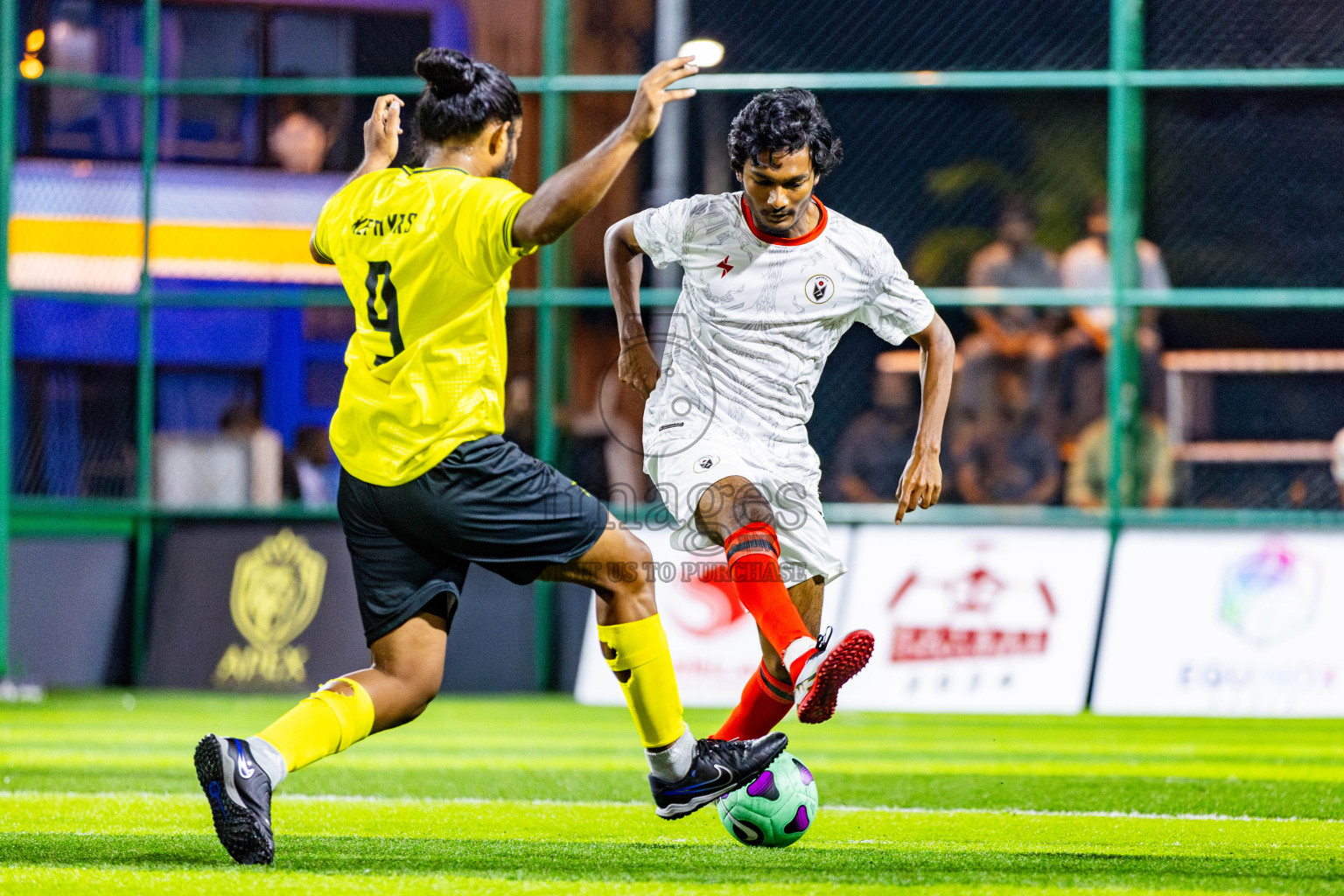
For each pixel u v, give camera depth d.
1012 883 11.41
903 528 33.28
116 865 11.81
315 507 35.69
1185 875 11.91
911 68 37.31
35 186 36.06
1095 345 35.56
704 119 36.94
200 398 37.34
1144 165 35.03
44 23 36.66
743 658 32.09
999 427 35.56
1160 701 31.30
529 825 15.21
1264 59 34.38
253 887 10.80
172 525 35.28
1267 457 35.25
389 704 11.97
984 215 36.75
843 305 14.41
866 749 24.83
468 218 11.55
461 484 11.72
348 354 12.20
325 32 38.25
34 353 36.25
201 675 34.06
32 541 34.78
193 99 36.22
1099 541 32.62
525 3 38.91
